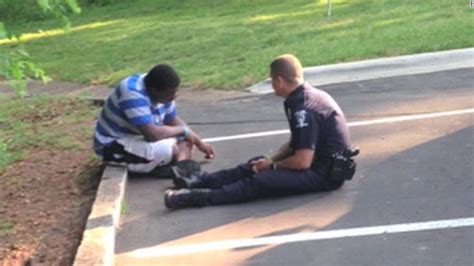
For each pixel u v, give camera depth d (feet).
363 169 20.07
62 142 26.43
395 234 15.87
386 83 30.40
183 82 34.58
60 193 21.12
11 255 17.07
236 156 22.76
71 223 18.67
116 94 21.52
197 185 19.27
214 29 48.37
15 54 19.95
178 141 21.90
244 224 17.25
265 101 29.86
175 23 53.98
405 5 47.85
